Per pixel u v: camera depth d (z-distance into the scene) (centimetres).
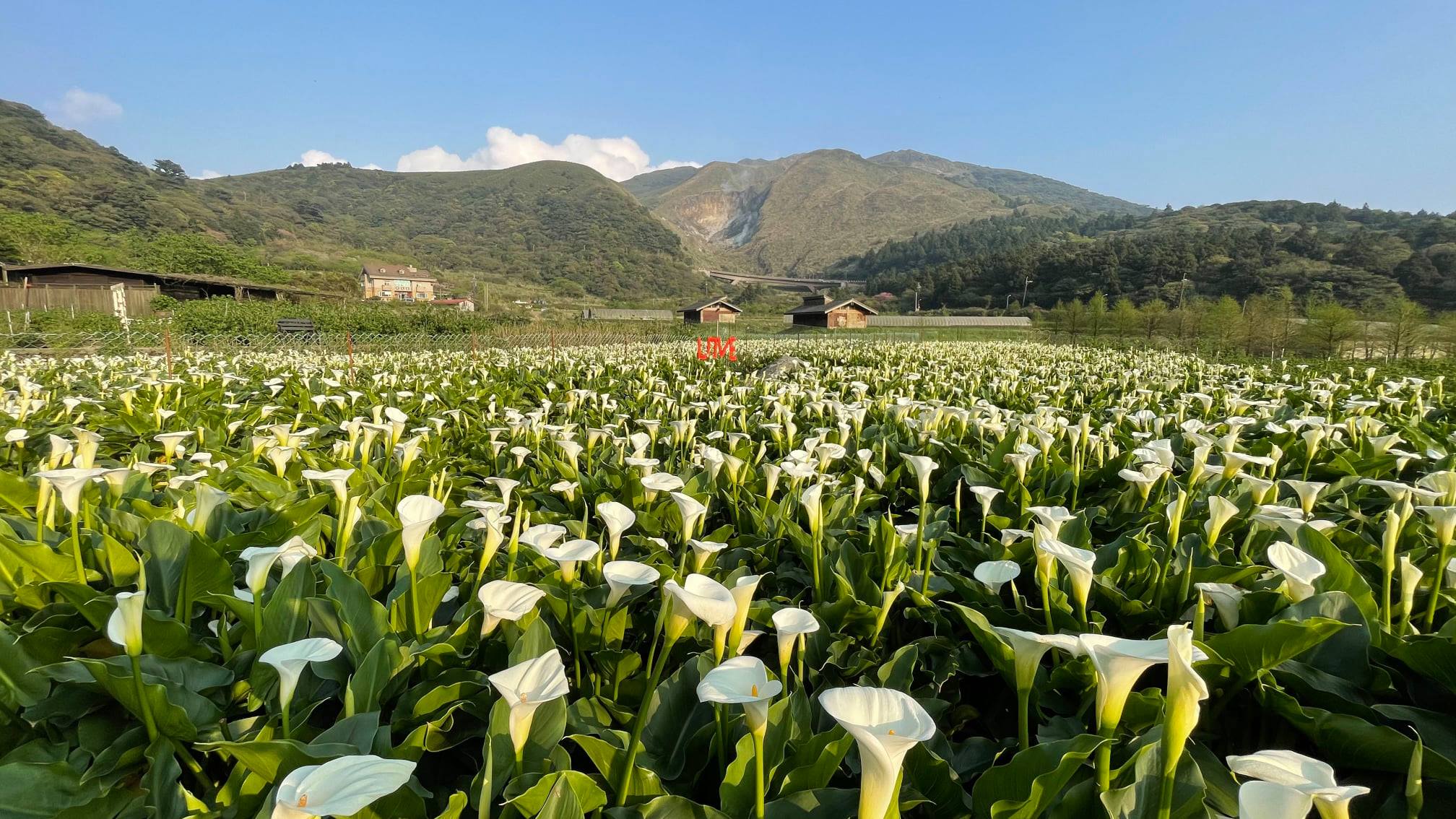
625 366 2105
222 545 372
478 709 270
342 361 2281
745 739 230
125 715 260
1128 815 200
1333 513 529
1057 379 1767
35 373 1550
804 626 225
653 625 361
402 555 385
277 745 200
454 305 13475
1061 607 350
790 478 554
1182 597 364
